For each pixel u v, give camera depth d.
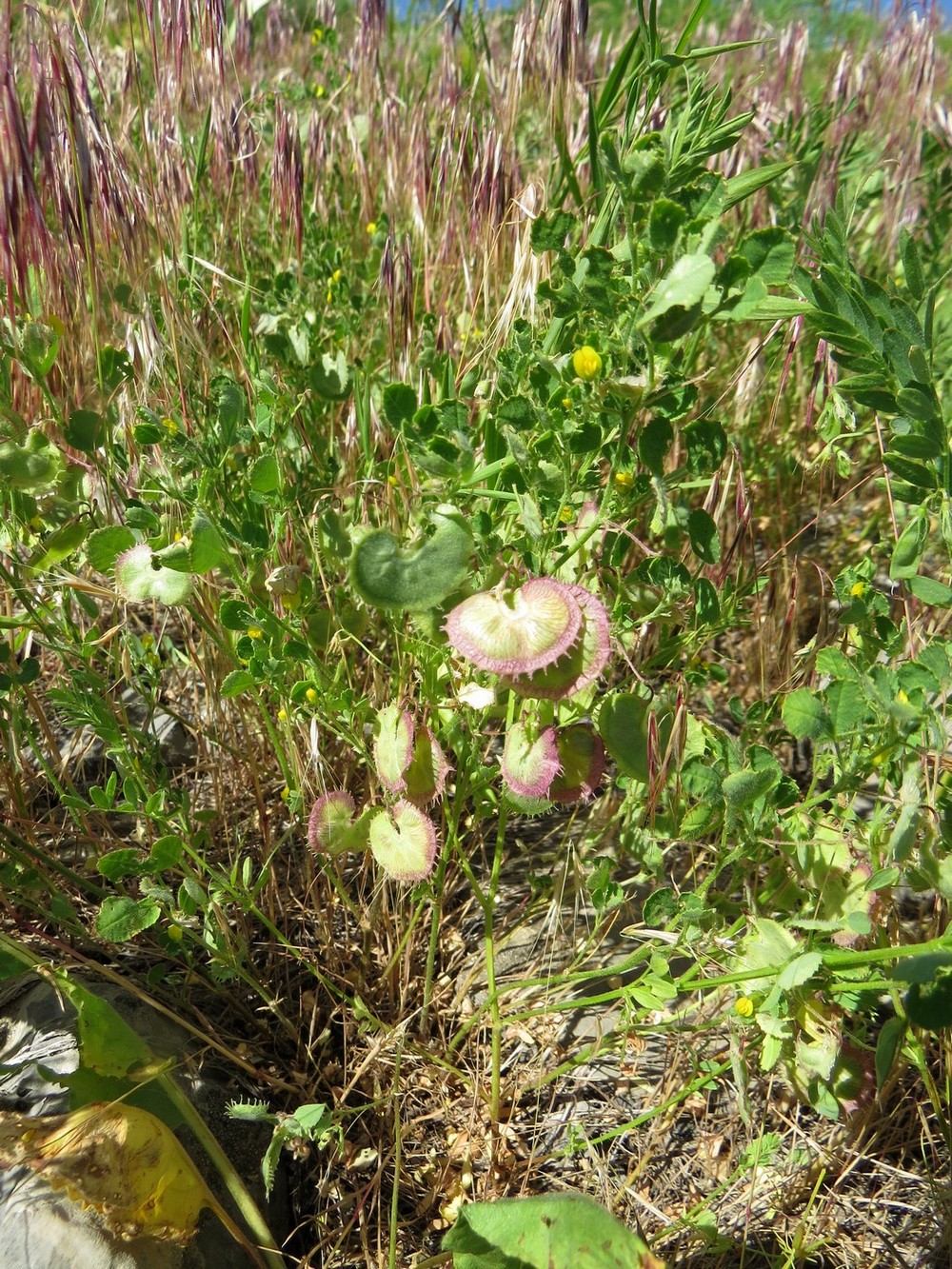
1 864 0.14
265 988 0.15
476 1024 0.15
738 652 0.21
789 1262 0.12
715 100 0.13
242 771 0.18
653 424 0.11
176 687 0.19
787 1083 0.14
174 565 0.12
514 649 0.11
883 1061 0.11
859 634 0.13
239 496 0.14
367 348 0.20
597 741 0.13
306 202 0.23
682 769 0.12
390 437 0.18
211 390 0.14
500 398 0.14
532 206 0.18
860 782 0.12
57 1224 0.11
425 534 0.12
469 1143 0.14
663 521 0.13
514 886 0.17
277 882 0.17
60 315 0.16
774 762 0.12
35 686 0.19
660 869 0.14
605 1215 0.10
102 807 0.13
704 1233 0.12
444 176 0.21
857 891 0.12
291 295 0.18
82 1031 0.12
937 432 0.12
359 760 0.17
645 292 0.11
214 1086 0.14
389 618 0.14
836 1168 0.13
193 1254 0.12
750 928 0.13
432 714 0.14
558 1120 0.14
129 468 0.16
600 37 0.27
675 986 0.12
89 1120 0.12
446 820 0.16
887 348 0.12
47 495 0.14
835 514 0.22
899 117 0.28
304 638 0.13
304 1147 0.14
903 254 0.12
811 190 0.22
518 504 0.12
